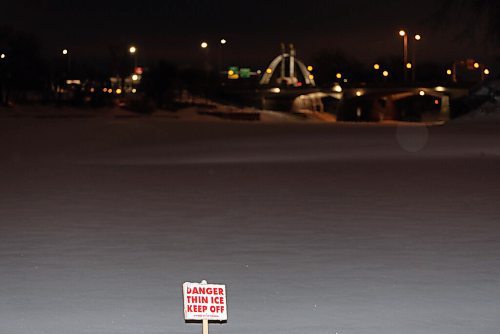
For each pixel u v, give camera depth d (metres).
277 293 14.12
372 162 40.66
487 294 13.98
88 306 13.34
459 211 23.30
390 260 16.72
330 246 18.23
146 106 147.88
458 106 178.62
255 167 38.31
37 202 25.89
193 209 24.06
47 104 156.38
